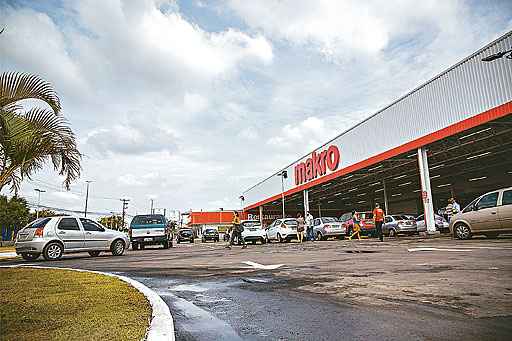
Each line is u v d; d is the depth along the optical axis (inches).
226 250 705.6
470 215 582.6
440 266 305.3
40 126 269.4
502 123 737.0
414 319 165.2
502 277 244.5
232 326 169.5
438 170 1342.3
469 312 171.2
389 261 362.0
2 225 1918.1
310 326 163.8
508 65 670.5
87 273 339.3
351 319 170.7
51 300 215.6
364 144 1081.4
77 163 286.8
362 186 1614.2
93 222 611.5
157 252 706.2
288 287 256.7
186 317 187.3
